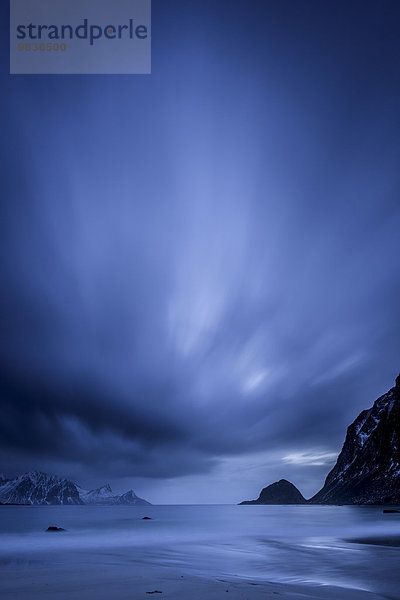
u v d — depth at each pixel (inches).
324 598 697.6
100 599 684.1
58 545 1904.5
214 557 1398.9
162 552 1571.1
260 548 1678.2
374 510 6161.4
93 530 2984.7
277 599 682.2
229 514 6579.7
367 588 801.6
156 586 818.8
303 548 1635.1
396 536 2159.2
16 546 1854.1
